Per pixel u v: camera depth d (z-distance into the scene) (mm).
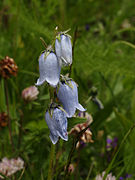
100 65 704
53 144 509
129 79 768
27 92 650
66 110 500
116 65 705
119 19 1042
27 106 676
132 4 1062
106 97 755
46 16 820
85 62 698
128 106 750
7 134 667
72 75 685
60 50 472
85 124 587
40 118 673
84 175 638
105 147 642
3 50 793
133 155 605
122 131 623
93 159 654
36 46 694
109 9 1089
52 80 483
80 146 603
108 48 736
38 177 582
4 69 632
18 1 786
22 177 567
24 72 691
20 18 775
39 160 590
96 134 638
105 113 602
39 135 605
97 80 770
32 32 736
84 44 719
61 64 477
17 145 652
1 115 649
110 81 790
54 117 486
